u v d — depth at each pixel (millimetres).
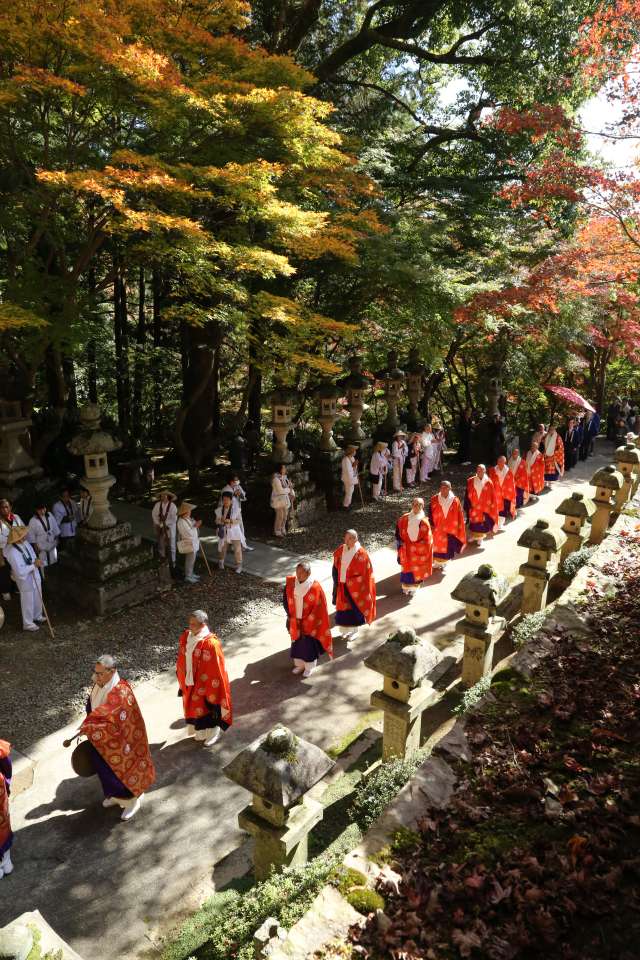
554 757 5031
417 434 17672
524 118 11398
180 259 10844
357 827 5465
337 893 3857
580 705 5691
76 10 8859
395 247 15297
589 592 8031
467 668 7957
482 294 15047
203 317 12398
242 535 12266
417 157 22000
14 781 6879
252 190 10484
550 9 18312
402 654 6074
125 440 17734
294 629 8523
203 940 4848
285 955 3432
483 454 20844
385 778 5777
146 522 14766
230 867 5781
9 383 12680
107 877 5691
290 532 14445
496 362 20953
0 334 10492
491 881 3904
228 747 7371
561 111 11172
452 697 7871
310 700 8227
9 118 10070
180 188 9297
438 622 10258
